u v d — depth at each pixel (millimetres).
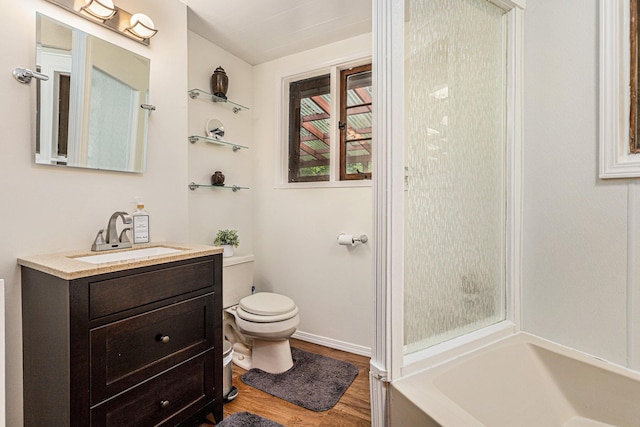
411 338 1206
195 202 2307
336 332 2451
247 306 2066
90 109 1513
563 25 1307
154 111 1799
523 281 1468
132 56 1680
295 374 2039
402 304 1125
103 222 1579
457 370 1188
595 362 1214
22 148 1316
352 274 2381
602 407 1177
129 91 1666
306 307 2590
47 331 1161
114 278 1187
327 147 2559
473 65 1382
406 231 1188
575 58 1270
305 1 1932
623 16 1135
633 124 1118
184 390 1438
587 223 1247
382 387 1101
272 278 2754
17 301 1302
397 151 1102
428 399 989
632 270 1134
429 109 1242
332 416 1636
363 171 2404
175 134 1909
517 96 1453
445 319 1310
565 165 1309
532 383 1283
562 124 1315
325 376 2018
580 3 1252
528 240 1445
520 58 1451
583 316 1270
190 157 2260
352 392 1852
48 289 1153
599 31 1191
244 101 2746
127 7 1672
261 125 2787
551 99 1351
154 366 1318
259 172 2807
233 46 2488
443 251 1301
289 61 2633
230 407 1704
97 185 1559
